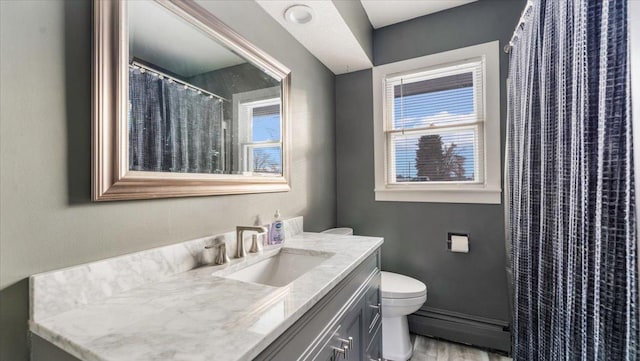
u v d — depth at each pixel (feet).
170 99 3.06
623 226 2.36
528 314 4.44
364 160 7.37
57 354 1.84
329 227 7.14
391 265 7.04
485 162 6.14
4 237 1.93
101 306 2.22
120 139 2.54
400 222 6.97
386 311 5.46
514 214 5.08
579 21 2.90
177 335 1.76
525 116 4.43
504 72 6.01
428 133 6.82
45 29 2.15
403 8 6.50
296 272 4.03
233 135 3.98
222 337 1.73
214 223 3.61
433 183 6.73
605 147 2.55
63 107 2.24
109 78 2.48
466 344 6.22
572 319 3.08
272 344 1.88
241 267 3.43
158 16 2.95
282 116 5.07
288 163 5.21
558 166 3.37
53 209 2.16
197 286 2.63
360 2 6.18
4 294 1.91
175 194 3.03
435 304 6.57
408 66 6.91
